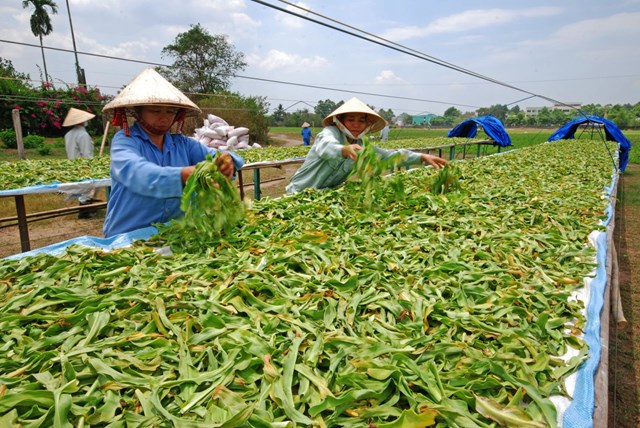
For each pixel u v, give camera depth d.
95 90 27.53
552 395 1.41
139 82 2.95
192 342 1.64
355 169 3.87
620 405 3.47
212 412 1.30
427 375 1.42
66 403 1.28
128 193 3.16
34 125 26.47
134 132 3.16
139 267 2.31
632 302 5.20
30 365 1.49
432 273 2.25
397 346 1.60
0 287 2.09
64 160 9.60
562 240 2.88
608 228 3.43
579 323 1.83
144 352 1.56
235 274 2.19
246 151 13.80
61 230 8.20
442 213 3.59
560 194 4.48
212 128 20.61
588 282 2.28
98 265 2.35
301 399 1.36
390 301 1.94
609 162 8.91
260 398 1.36
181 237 2.82
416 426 1.23
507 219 3.37
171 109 3.12
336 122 4.35
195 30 39.50
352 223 3.30
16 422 1.25
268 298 2.03
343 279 2.19
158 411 1.29
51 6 50.06
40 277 2.20
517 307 1.89
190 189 2.65
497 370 1.45
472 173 5.82
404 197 4.04
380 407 1.31
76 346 1.61
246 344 1.56
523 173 6.02
